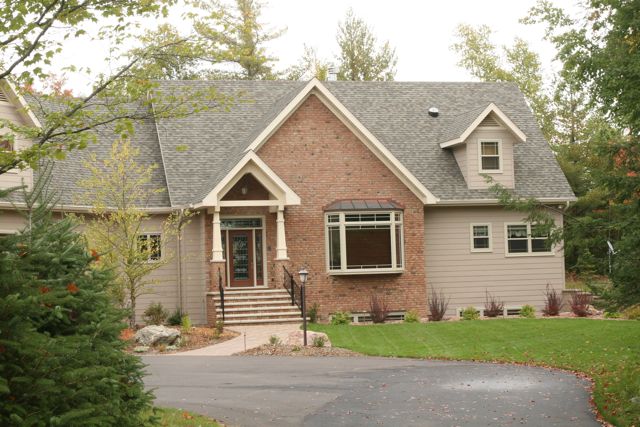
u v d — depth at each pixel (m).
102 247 25.61
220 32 12.32
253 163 28.95
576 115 52.88
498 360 20.11
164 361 20.72
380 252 31.50
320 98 31.33
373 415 13.20
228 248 31.02
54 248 9.03
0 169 11.05
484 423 12.49
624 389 14.44
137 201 30.61
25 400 7.24
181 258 30.69
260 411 13.59
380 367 19.03
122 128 12.07
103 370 7.70
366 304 31.33
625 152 15.22
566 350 20.66
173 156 32.34
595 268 14.94
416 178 31.98
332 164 31.39
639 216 14.17
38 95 14.32
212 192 28.53
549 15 18.73
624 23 15.62
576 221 14.90
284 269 30.00
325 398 14.80
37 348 7.16
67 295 8.39
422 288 31.84
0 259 7.36
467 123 33.28
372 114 35.91
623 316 26.28
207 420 12.50
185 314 30.67
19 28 10.87
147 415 12.27
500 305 33.09
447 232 33.16
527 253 33.66
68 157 30.34
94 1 11.10
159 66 12.34
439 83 38.22
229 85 35.59
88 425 7.52
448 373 17.92
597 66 16.94
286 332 25.98
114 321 9.09
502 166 33.53
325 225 31.16
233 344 23.94
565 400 14.34
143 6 11.34
